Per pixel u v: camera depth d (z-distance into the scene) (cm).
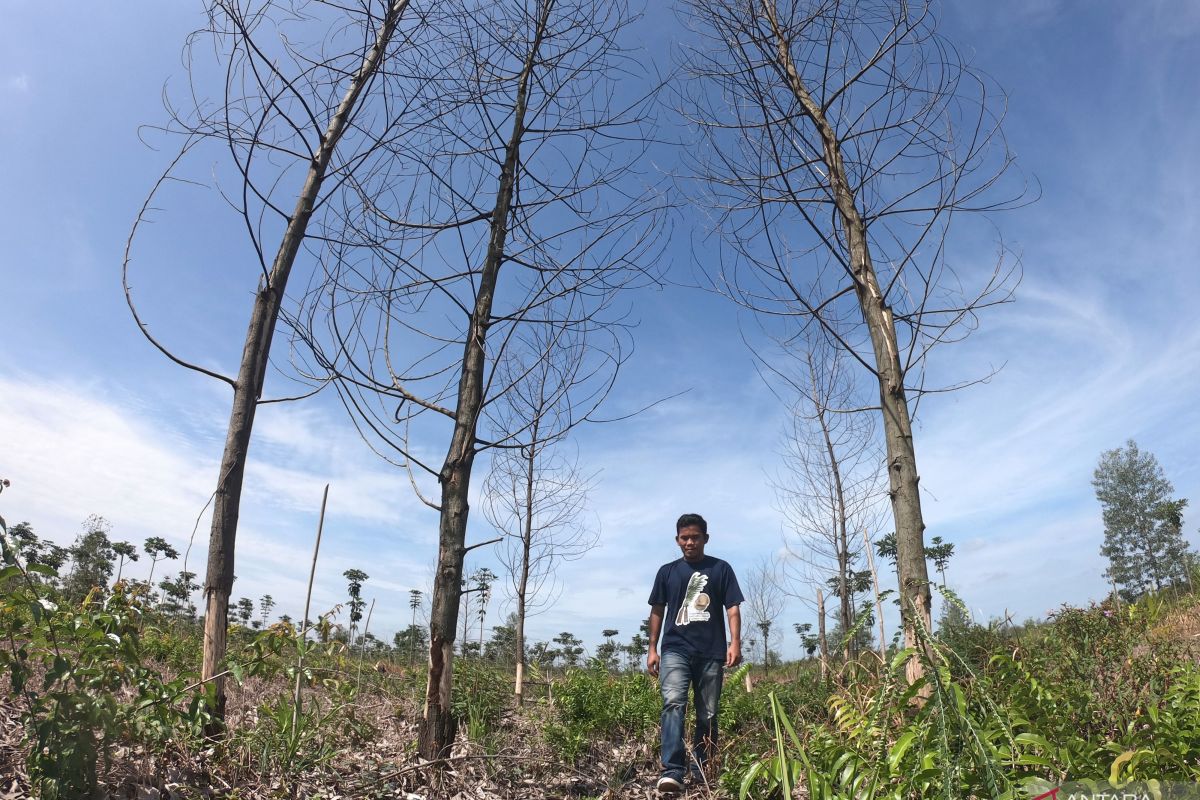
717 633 503
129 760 336
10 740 335
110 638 306
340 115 536
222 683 421
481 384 543
